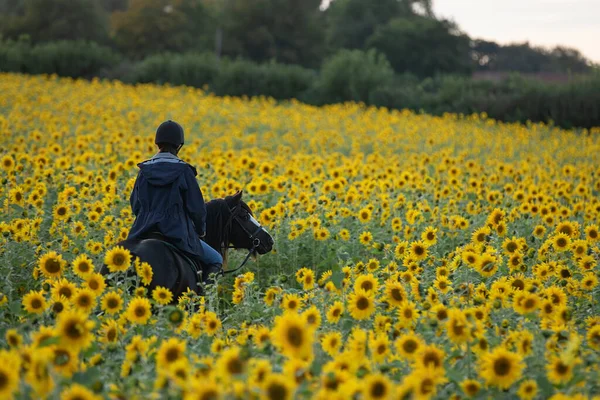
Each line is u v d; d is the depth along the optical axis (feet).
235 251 63.77
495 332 33.86
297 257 63.10
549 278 44.78
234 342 35.17
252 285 47.78
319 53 536.42
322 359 29.76
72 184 72.79
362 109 239.30
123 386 26.89
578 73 250.37
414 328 34.22
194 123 163.53
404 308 33.60
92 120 154.51
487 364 27.37
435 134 161.99
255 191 70.18
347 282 38.78
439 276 41.45
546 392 28.02
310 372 25.85
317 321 31.19
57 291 32.89
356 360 27.94
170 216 43.80
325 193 73.46
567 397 25.34
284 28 530.68
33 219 58.03
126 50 530.68
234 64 293.23
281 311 39.40
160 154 45.75
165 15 531.09
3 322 37.58
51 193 71.67
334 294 38.14
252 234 51.96
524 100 236.02
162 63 304.91
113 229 58.29
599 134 199.00
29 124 132.87
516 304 34.42
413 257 45.52
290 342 25.54
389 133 153.07
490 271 41.55
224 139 130.31
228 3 545.85
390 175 88.17
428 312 32.76
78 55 318.86
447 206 73.61
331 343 29.43
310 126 164.55
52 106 168.45
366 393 23.24
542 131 192.75
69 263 46.85
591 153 147.95
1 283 42.98
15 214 59.31
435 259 50.26
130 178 76.33
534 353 30.53
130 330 34.06
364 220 64.54
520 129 190.70
